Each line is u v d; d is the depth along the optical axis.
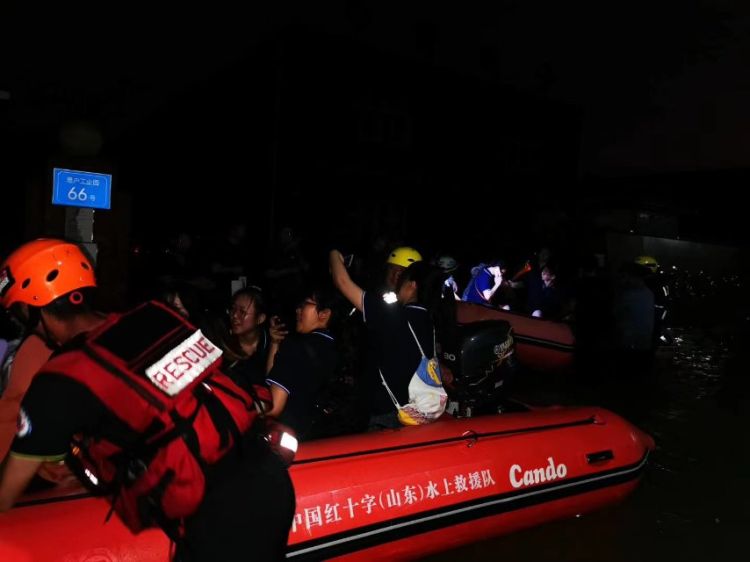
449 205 15.32
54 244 1.95
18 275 1.91
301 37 12.69
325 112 13.12
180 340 1.81
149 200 18.88
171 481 1.68
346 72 13.33
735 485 4.56
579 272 12.40
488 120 15.94
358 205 13.78
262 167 13.02
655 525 3.88
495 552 3.48
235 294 3.86
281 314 5.16
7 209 11.98
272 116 12.70
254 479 1.84
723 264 17.92
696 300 16.36
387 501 2.85
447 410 4.06
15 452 1.63
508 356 4.12
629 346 7.88
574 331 7.81
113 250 6.50
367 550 2.79
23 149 12.35
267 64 12.95
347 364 3.52
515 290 10.66
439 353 4.01
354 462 2.88
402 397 3.31
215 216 14.91
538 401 6.78
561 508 3.54
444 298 3.88
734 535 3.80
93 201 5.55
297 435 2.96
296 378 2.92
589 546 3.59
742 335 11.98
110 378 1.65
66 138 6.02
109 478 1.75
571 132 17.72
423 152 14.75
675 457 5.11
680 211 19.56
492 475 3.22
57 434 1.63
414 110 14.55
